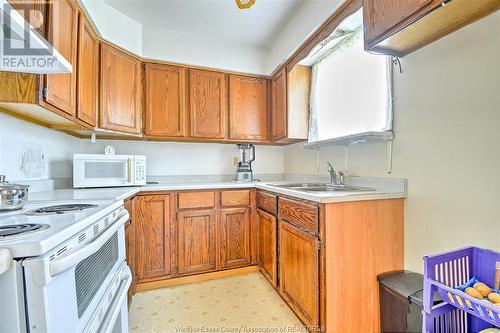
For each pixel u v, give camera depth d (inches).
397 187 59.2
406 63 57.1
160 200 81.9
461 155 46.4
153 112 90.3
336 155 83.0
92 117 70.1
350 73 76.9
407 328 47.5
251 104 104.3
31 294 23.3
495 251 40.4
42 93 45.0
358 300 53.6
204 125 96.7
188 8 78.7
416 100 54.9
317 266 53.5
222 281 85.4
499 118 41.0
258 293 76.7
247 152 116.3
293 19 83.8
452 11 40.3
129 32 83.4
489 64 42.2
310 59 91.6
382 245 55.8
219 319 63.7
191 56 94.1
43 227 28.9
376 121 67.4
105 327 35.0
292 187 83.5
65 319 26.8
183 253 84.2
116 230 45.5
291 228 65.4
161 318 64.2
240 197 91.4
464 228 45.9
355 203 54.0
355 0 58.8
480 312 31.4
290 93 95.0
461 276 39.7
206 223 87.0
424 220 53.3
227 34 94.3
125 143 99.3
